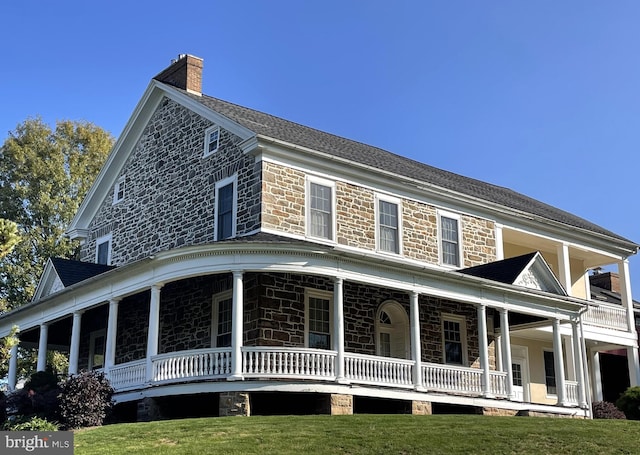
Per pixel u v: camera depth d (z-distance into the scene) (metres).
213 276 23.27
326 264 20.11
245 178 23.09
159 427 16.34
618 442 15.53
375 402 21.48
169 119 27.38
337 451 13.80
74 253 41.59
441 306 25.95
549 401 31.05
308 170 23.53
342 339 19.95
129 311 26.48
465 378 22.72
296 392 19.12
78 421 19.17
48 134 43.69
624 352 37.69
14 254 40.41
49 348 29.70
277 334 21.30
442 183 27.78
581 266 34.59
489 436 15.30
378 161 26.81
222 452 13.63
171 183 26.50
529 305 24.83
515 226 29.80
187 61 27.58
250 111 27.62
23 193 41.12
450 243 27.27
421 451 13.98
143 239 27.30
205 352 19.31
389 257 24.84
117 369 21.39
